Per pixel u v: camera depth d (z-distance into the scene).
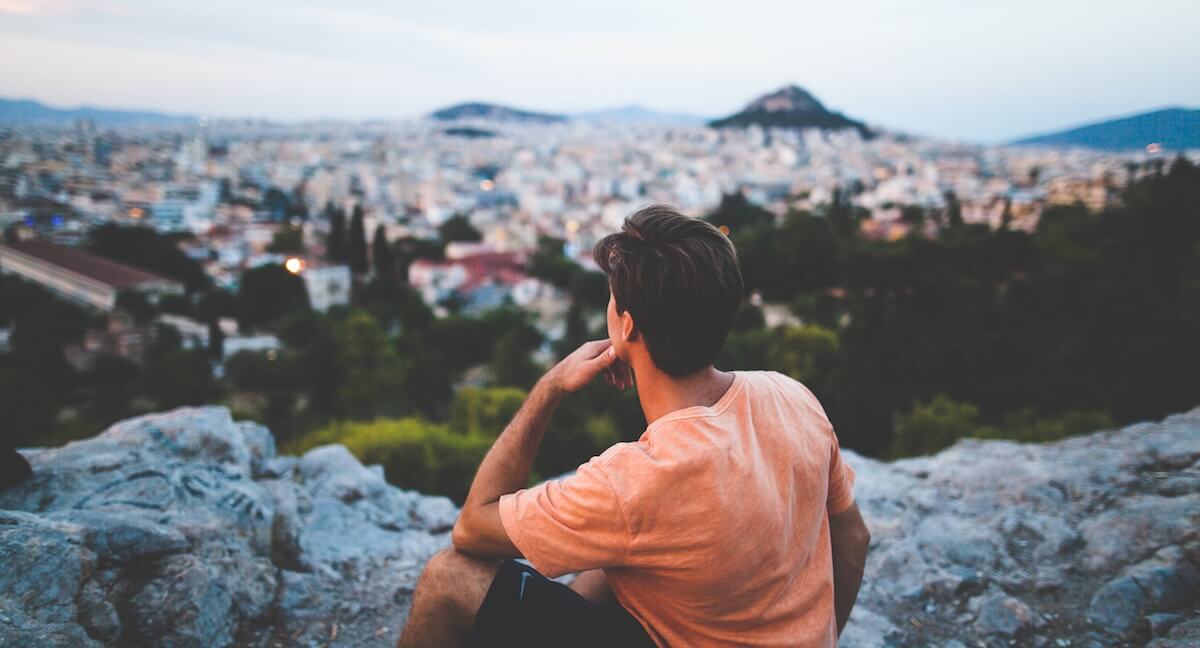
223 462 3.10
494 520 1.11
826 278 62.47
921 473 3.64
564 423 18.33
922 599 2.52
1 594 1.66
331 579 2.58
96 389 50.34
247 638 2.19
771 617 1.03
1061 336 25.22
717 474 0.96
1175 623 2.18
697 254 0.99
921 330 30.44
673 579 1.00
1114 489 3.07
